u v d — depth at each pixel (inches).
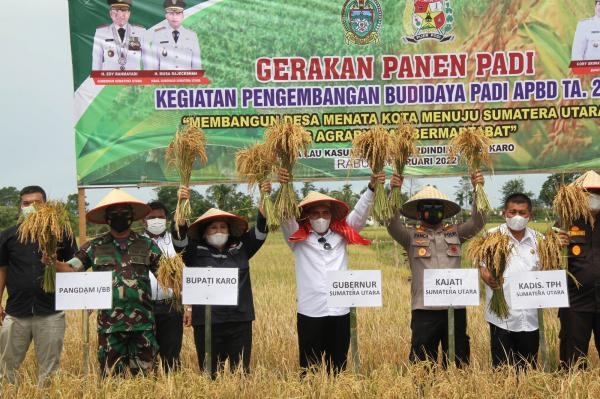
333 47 419.5
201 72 417.1
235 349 306.3
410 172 418.9
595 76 421.4
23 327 310.5
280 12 419.2
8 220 412.8
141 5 413.7
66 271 292.2
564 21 421.4
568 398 261.3
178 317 323.3
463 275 291.3
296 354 365.1
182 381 274.8
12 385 279.1
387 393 259.3
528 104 422.0
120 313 289.1
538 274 292.2
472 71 421.7
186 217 297.9
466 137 315.3
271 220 302.0
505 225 318.3
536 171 422.0
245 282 310.7
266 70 418.9
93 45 411.5
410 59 420.5
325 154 419.5
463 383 273.4
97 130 412.5
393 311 465.1
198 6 416.5
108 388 266.5
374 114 420.8
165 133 415.5
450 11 420.8
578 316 311.3
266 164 307.4
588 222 310.2
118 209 291.1
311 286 305.1
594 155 421.7
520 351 308.8
